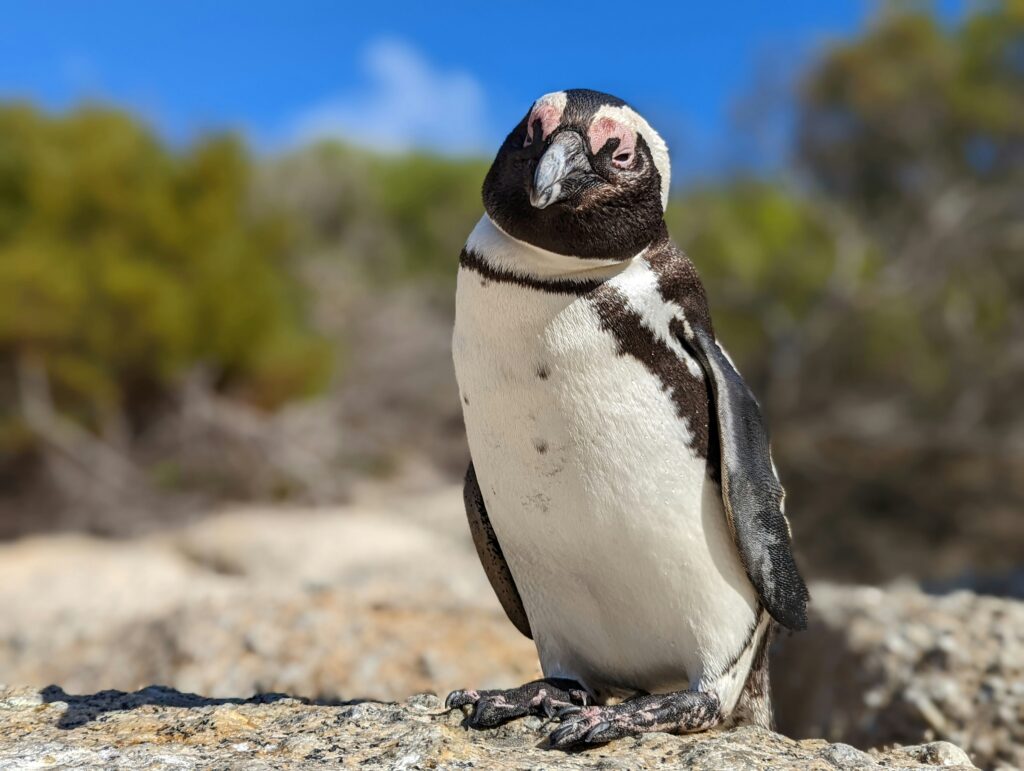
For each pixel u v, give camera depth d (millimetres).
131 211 18281
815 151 22062
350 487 19500
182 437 18812
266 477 18984
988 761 4922
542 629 3574
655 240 3285
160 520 17547
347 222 30453
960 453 18312
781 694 6004
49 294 16531
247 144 19828
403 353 23359
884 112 20812
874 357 19375
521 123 3223
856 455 18875
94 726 3391
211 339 18453
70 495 17734
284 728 3295
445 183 31469
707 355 3246
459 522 14828
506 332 3160
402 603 6852
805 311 20109
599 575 3354
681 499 3229
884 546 17953
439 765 2906
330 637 6176
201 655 6082
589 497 3207
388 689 5555
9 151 18344
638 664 3545
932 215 20281
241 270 19203
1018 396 18781
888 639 5656
